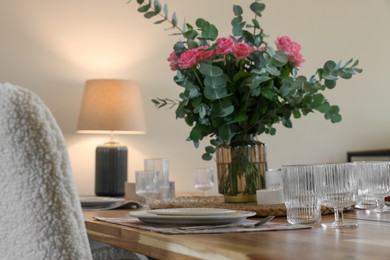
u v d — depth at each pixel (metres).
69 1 4.18
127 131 3.84
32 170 0.87
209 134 2.13
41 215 0.88
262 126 2.03
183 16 4.52
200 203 2.01
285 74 2.03
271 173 2.06
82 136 4.20
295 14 4.98
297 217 1.48
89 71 4.21
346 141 5.13
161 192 2.58
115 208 2.26
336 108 2.02
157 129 4.41
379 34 5.35
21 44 4.05
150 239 1.25
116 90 3.78
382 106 5.32
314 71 5.03
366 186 1.83
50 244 0.88
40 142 0.88
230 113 1.94
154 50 4.39
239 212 1.50
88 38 4.22
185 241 1.11
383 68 5.35
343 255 0.90
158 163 2.61
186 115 2.10
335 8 5.16
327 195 1.42
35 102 0.89
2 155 0.89
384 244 1.04
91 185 4.23
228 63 1.99
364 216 1.68
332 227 1.37
